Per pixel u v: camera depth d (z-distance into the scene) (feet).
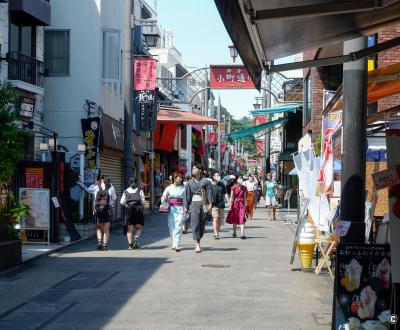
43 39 89.20
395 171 22.70
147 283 40.75
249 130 140.26
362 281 25.02
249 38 19.57
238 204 71.77
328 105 39.70
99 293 37.37
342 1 19.71
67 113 94.02
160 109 143.23
